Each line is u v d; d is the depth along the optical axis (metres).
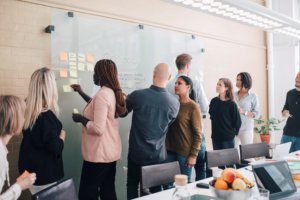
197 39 4.50
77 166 3.15
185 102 2.92
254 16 2.87
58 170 2.31
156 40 3.92
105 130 2.48
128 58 3.61
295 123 4.11
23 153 2.21
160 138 2.62
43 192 1.48
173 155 2.95
